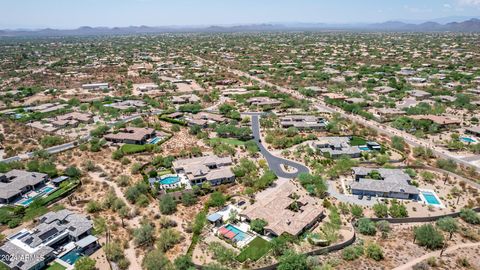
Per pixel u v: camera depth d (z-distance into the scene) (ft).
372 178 379.76
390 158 441.68
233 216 306.14
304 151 467.52
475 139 502.38
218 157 433.07
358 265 248.32
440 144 488.44
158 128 559.38
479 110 639.35
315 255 261.44
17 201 346.13
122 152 455.63
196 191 356.59
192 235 289.33
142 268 252.01
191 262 249.34
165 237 274.57
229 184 379.14
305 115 622.95
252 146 465.06
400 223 307.17
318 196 351.87
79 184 376.07
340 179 390.21
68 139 517.14
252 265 251.19
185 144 499.10
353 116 628.28
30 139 517.55
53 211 319.06
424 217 308.19
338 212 322.34
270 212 309.83
